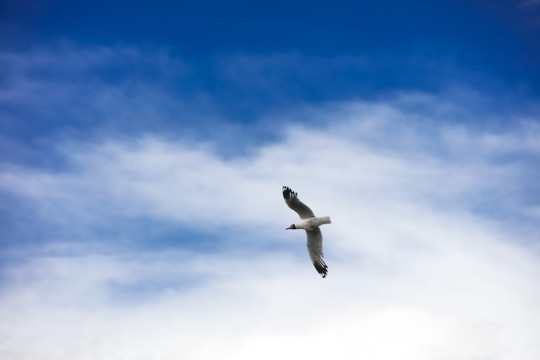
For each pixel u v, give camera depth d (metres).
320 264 33.75
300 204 33.44
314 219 32.88
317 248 33.88
